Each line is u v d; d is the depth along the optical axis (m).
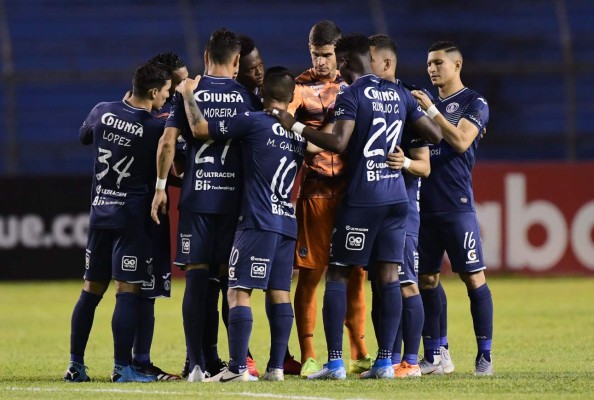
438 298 31.67
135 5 97.56
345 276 29.25
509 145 90.25
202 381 28.80
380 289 29.33
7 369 34.00
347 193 28.84
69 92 91.94
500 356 36.22
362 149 28.69
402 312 30.23
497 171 72.12
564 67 83.94
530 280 70.94
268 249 28.52
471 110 31.50
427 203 31.31
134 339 30.61
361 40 29.30
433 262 31.45
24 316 53.56
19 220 71.38
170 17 97.38
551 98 93.19
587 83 93.56
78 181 71.81
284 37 95.94
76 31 96.00
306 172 31.70
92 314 30.33
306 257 31.52
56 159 87.25
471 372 32.12
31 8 96.81
